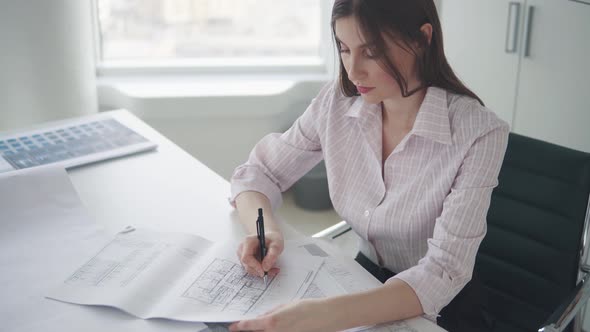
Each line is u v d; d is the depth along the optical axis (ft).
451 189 3.56
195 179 4.60
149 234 3.77
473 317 3.99
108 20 8.71
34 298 3.20
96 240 3.74
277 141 4.44
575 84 6.34
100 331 2.96
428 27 3.39
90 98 7.79
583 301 3.67
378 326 3.08
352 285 3.33
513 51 6.78
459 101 3.67
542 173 4.02
